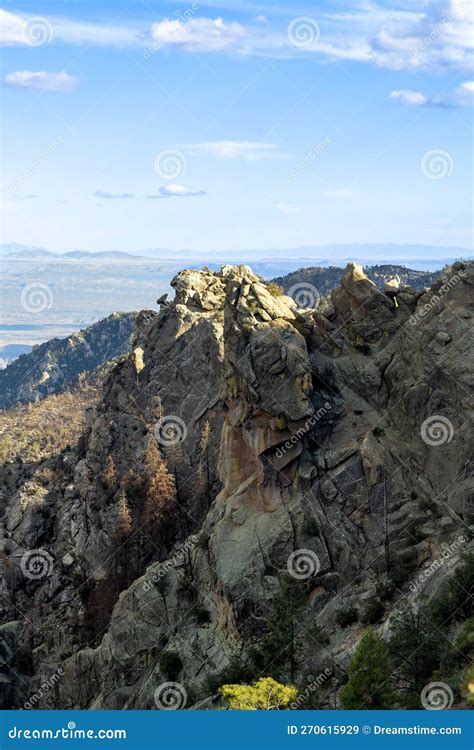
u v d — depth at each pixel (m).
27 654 120.19
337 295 94.12
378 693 56.31
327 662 70.81
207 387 131.38
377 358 89.88
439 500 79.56
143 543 122.38
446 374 82.12
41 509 148.62
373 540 79.75
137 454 133.62
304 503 83.12
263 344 86.31
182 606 91.88
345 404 88.19
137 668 92.38
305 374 85.00
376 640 58.03
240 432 89.56
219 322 136.00
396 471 82.75
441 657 60.94
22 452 196.25
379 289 93.12
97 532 131.12
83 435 165.88
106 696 93.69
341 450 84.69
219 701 70.38
